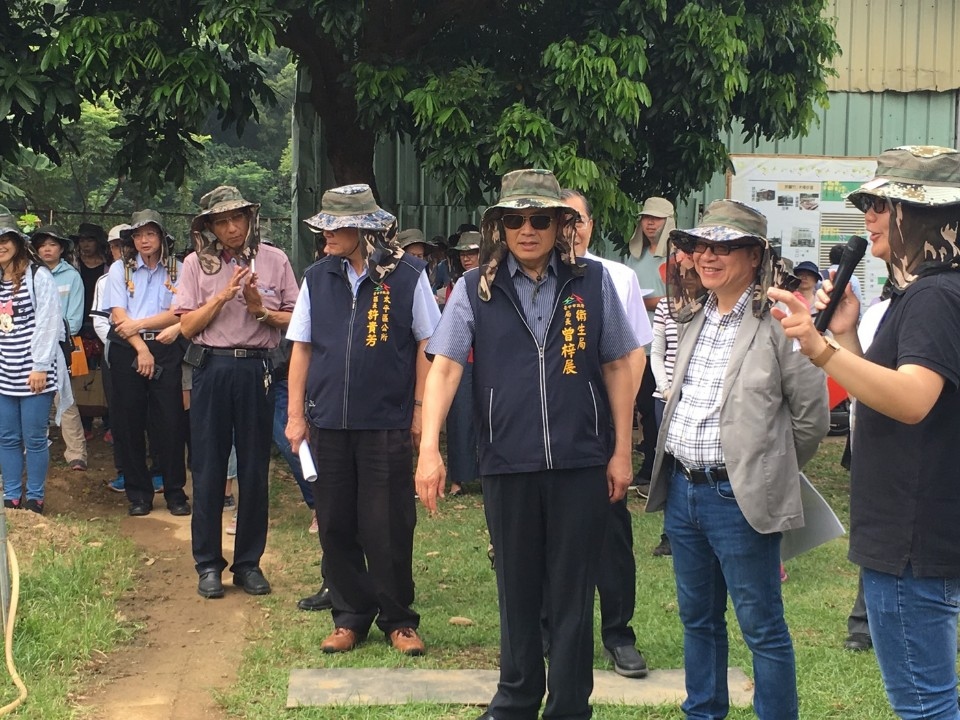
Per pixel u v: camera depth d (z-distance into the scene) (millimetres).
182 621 4746
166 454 6707
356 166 8898
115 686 3977
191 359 5051
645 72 7715
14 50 6961
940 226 2455
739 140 11086
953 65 11297
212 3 6543
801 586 5359
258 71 7785
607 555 4102
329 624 4676
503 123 7012
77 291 7422
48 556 5301
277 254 5273
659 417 5441
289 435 4543
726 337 3219
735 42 7281
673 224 6828
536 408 3186
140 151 7820
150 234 6633
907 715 2512
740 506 3033
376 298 4305
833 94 11242
